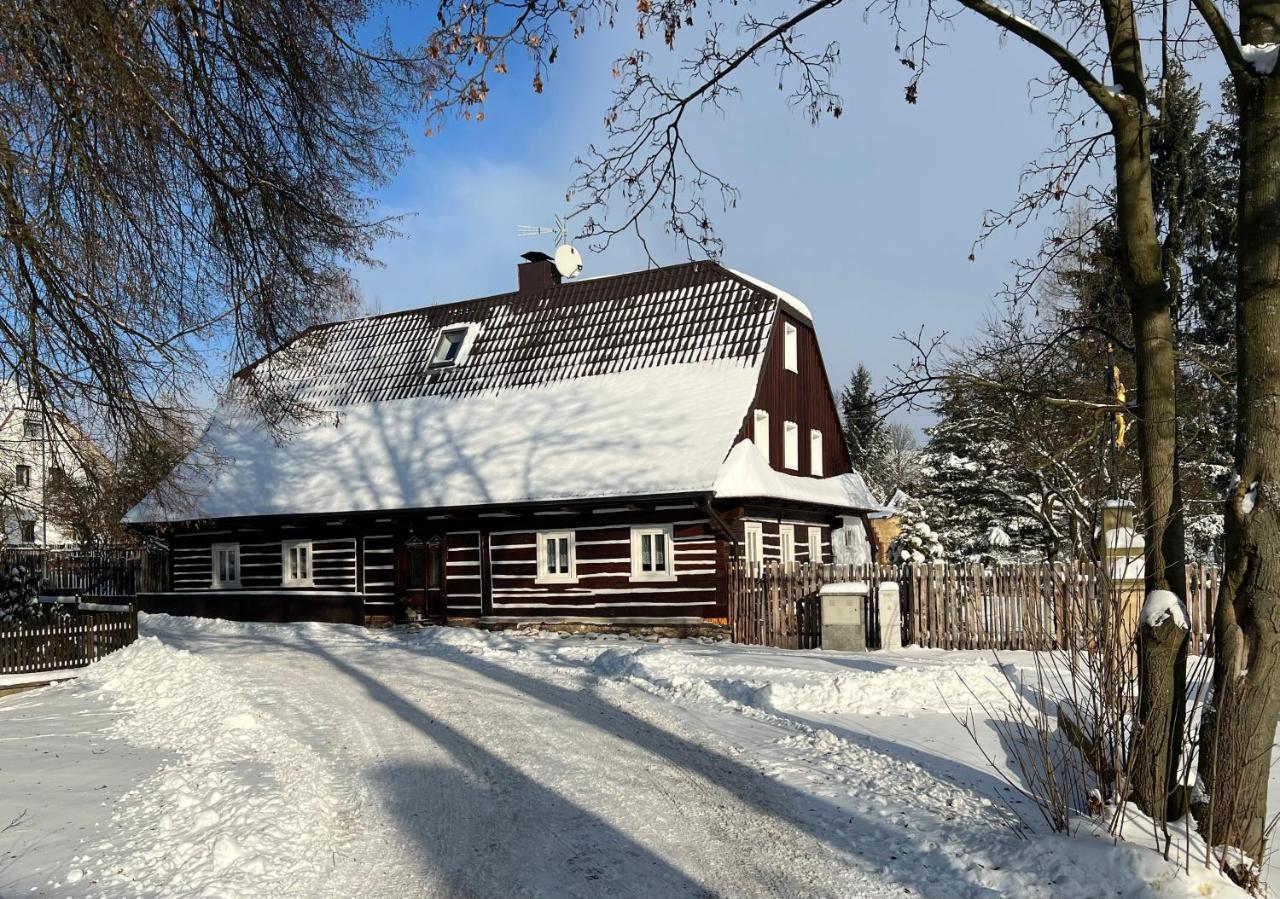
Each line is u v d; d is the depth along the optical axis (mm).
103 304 12375
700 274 28016
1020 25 7352
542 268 31328
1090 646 7234
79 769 10039
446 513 25500
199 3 11930
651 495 22406
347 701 13812
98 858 7148
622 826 7863
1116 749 6918
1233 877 6082
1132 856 6172
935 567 19578
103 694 15039
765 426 25562
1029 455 16969
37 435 13867
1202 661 7137
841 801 8344
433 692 14500
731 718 12023
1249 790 6328
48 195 11703
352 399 31188
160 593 29234
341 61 13445
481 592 25922
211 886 6391
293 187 13578
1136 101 7230
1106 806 6973
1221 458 21906
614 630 23750
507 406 27953
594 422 25594
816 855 7121
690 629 22781
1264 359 6523
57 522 15109
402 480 27047
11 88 10977
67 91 10758
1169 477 7152
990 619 19094
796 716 11945
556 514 24984
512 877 6754
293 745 10930
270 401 16266
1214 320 18781
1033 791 7297
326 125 13773
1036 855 6574
